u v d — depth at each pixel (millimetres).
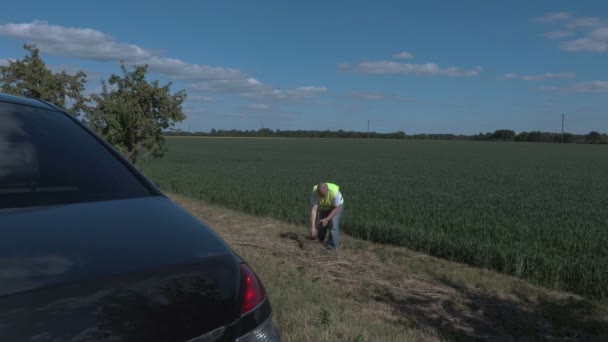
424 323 5648
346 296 6352
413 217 11633
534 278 7664
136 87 12930
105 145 3023
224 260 2016
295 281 6301
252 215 13344
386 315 5742
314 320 4469
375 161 47656
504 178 29391
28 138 2713
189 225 2289
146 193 2676
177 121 13570
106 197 2473
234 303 1895
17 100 3029
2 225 1930
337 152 66312
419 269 8070
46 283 1550
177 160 45188
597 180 28562
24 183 2373
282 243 9219
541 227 10930
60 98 12312
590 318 6219
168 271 1784
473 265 8609
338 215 9008
